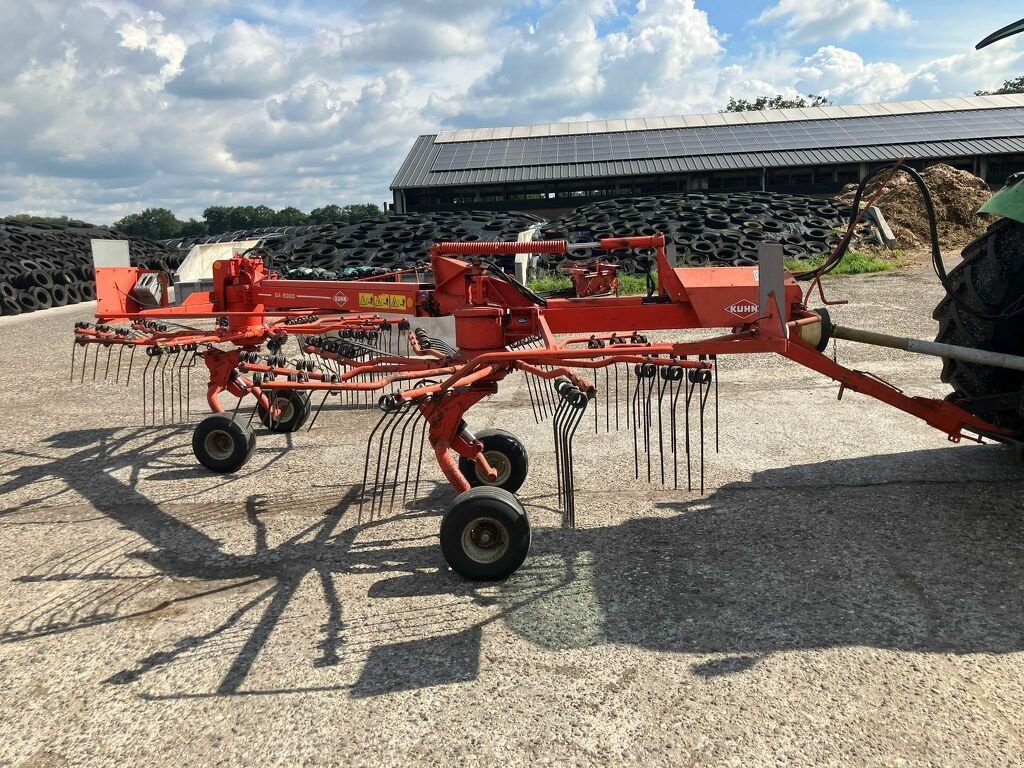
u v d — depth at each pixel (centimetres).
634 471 487
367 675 273
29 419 692
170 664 285
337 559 376
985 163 2725
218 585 352
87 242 2336
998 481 441
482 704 254
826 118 3192
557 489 449
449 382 358
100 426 662
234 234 2619
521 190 3030
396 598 332
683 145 3041
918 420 577
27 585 357
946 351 369
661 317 415
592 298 427
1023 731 231
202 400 759
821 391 675
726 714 244
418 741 237
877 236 1867
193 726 249
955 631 287
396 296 479
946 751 224
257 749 236
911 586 322
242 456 520
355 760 229
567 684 263
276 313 557
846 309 1100
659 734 236
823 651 277
